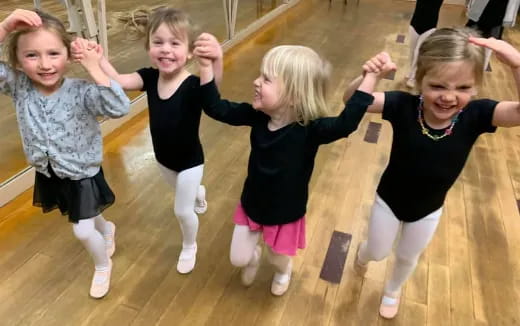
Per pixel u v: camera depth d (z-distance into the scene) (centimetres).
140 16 340
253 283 175
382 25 538
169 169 162
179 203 162
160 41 137
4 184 202
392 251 194
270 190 134
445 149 123
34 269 176
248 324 159
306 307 167
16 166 217
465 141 122
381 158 264
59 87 131
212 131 285
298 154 129
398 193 136
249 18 486
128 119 281
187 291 170
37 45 118
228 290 172
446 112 116
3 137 233
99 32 253
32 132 130
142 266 180
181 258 179
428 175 127
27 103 129
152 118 151
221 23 411
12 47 121
